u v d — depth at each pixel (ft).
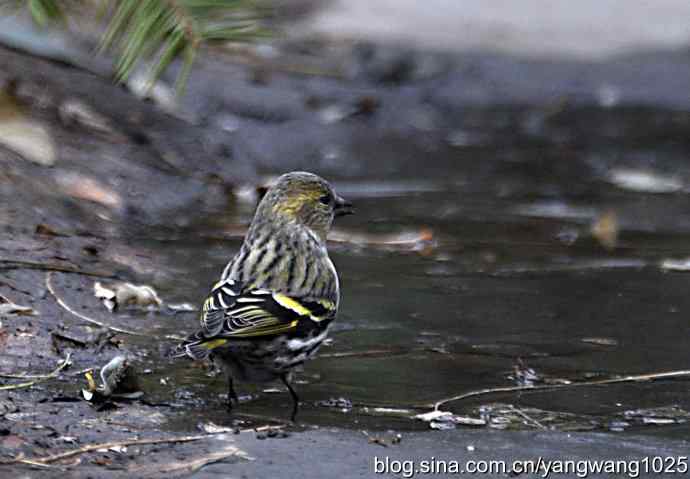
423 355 34.71
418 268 43.96
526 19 91.25
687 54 82.38
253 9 30.63
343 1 91.09
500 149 65.62
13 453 25.45
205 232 46.75
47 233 41.96
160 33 30.42
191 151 54.80
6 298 35.65
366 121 66.80
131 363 32.14
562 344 35.91
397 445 27.27
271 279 30.53
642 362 34.50
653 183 59.98
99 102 54.13
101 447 26.04
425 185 58.18
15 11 34.01
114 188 48.03
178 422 28.35
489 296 40.57
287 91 66.33
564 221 51.90
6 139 47.60
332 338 35.91
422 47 81.82
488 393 31.78
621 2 95.66
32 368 31.30
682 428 29.48
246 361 29.22
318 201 33.83
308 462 25.86
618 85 76.48
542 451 27.25
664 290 41.81
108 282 38.63
